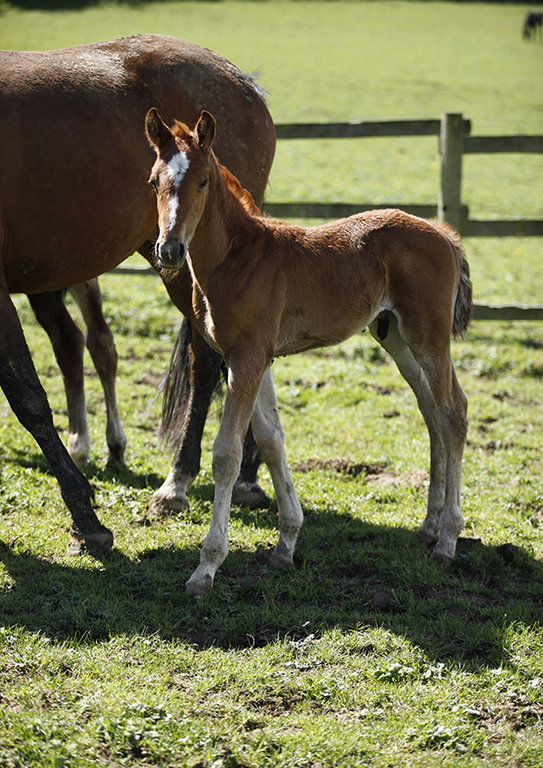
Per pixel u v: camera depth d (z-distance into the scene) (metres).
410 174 26.59
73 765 4.18
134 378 10.59
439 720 4.64
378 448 8.78
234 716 4.61
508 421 9.66
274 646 5.27
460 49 52.47
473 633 5.45
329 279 6.06
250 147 7.73
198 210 5.34
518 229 12.87
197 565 6.28
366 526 7.06
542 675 5.10
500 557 6.59
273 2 65.00
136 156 6.89
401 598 5.93
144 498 7.45
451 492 6.50
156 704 4.61
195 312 6.12
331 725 4.54
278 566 6.29
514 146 12.71
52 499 7.23
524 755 4.43
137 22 52.91
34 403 6.27
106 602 5.65
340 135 13.01
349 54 49.06
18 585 5.85
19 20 50.62
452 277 6.44
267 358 5.88
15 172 6.35
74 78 6.78
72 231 6.69
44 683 4.75
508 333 12.84
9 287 6.87
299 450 8.63
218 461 5.73
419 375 6.81
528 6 69.06
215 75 7.55
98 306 8.06
